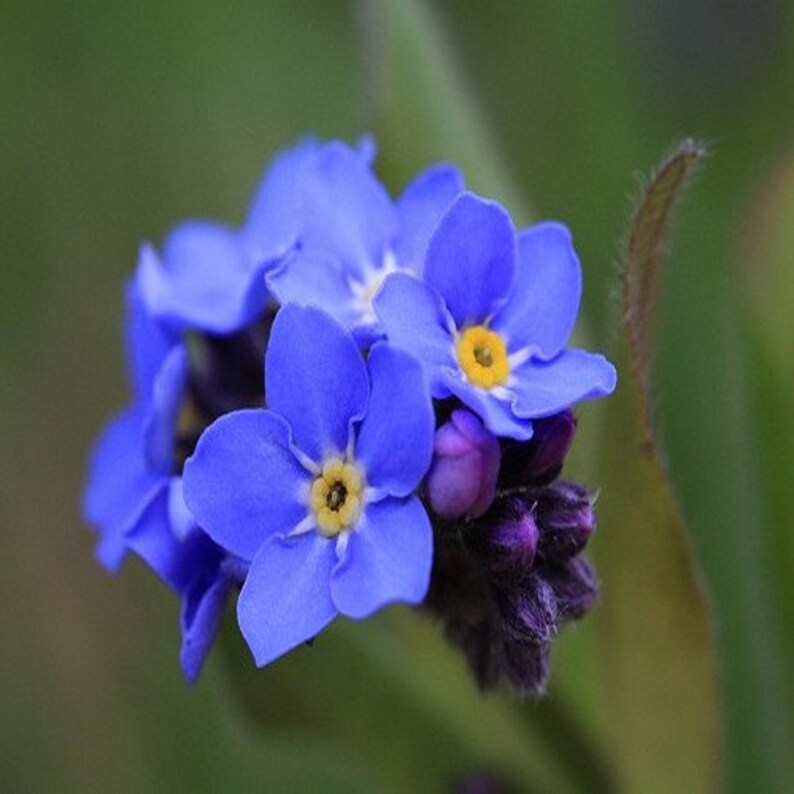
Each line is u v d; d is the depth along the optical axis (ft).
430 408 0.34
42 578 0.53
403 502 0.34
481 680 0.38
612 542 0.39
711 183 0.50
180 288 0.39
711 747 0.41
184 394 0.39
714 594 0.47
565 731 0.42
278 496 0.35
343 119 0.55
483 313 0.36
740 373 0.44
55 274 0.56
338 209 0.37
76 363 0.55
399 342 0.35
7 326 0.55
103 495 0.39
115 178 0.56
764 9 0.50
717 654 0.40
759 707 0.46
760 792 0.45
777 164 0.44
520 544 0.36
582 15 0.52
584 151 0.51
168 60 0.56
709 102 0.50
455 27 0.53
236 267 0.40
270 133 0.56
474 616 0.38
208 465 0.35
